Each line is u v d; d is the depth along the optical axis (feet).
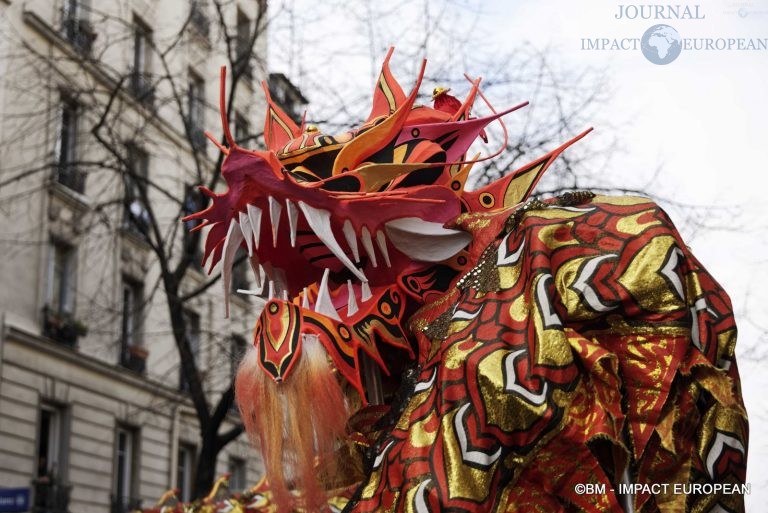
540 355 5.45
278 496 5.73
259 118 46.21
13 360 47.14
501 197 7.12
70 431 50.78
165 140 50.98
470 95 7.53
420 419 5.72
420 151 6.87
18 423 47.29
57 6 48.01
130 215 30.78
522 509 5.46
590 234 5.92
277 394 5.87
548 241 5.86
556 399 5.37
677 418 5.54
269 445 5.79
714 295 5.89
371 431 6.43
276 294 6.83
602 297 5.63
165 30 51.93
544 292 5.61
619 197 6.24
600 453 5.65
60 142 47.44
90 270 49.80
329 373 5.94
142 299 52.75
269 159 6.03
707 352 5.67
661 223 5.87
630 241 5.79
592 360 5.46
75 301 50.16
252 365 6.09
